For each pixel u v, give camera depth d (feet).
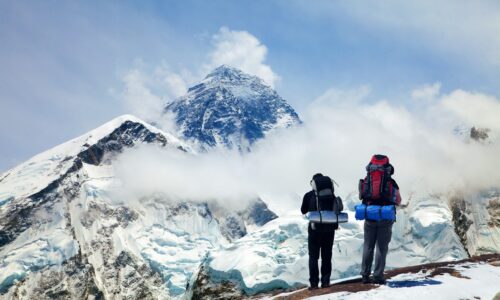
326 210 41.45
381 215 39.24
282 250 407.64
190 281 407.44
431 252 526.98
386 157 41.22
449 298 36.22
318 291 40.70
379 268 40.75
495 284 40.93
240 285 352.69
